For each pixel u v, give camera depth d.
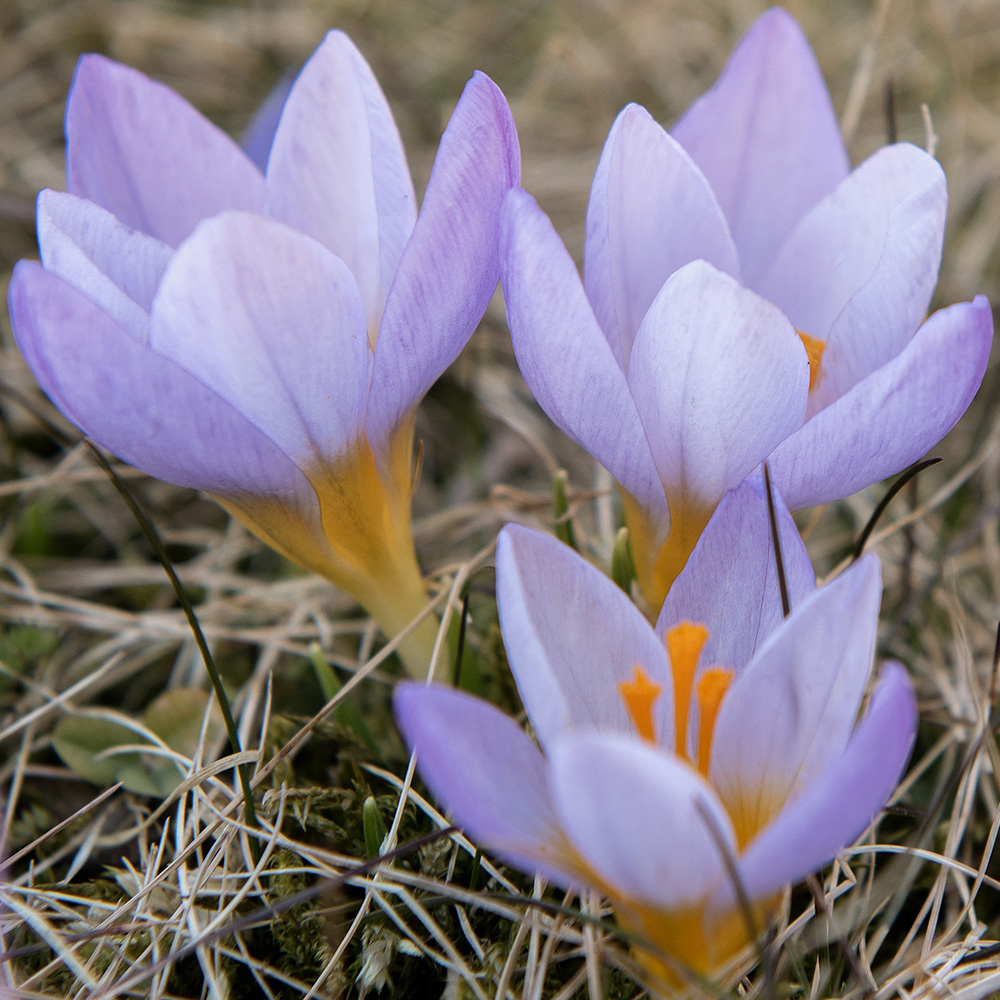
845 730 0.37
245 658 0.44
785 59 0.41
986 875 0.41
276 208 0.40
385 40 0.71
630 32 0.73
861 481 0.39
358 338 0.38
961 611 0.43
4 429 0.46
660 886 0.36
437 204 0.38
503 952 0.39
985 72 0.70
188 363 0.38
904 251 0.38
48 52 0.67
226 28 0.69
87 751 0.42
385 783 0.41
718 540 0.38
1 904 0.40
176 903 0.40
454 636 0.41
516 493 0.45
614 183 0.39
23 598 0.45
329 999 0.39
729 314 0.38
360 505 0.39
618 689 0.38
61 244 0.38
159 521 0.47
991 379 0.51
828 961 0.40
